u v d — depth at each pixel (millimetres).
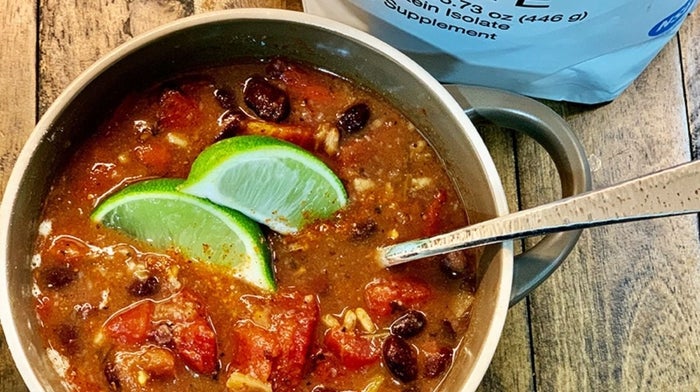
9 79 397
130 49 348
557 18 365
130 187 354
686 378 407
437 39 389
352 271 363
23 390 381
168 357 348
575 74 402
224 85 373
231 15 353
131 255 355
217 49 368
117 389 347
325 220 365
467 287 367
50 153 351
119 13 406
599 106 422
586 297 409
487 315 352
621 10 365
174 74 371
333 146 369
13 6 401
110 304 352
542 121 364
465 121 357
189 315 350
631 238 413
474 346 355
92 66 345
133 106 367
